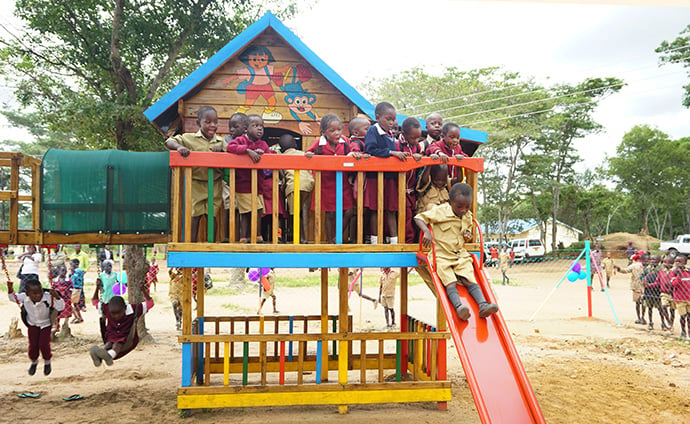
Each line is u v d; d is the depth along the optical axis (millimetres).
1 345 10609
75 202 6070
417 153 6273
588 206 49312
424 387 6520
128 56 11781
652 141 52750
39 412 6387
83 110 10375
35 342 6949
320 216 6344
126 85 11195
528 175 42531
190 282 6426
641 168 52500
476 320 5391
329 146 6488
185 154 5824
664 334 12258
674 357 9711
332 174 6426
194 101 7895
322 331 7418
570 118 41875
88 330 12383
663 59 36469
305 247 5992
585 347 10711
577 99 40156
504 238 43531
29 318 6934
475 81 37312
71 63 11500
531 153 42125
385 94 36031
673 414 6520
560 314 15523
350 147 6574
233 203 5922
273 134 8742
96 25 11219
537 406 4621
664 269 12586
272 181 6648
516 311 16156
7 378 8086
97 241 6160
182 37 11633
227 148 5895
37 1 10633
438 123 6945
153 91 11375
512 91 37844
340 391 6363
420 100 36031
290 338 6406
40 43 11102
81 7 10867
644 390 7570
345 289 6598
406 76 36594
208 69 7730
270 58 8055
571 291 22781
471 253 5906
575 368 8883
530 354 9992
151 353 10008
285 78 8055
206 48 12250
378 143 6168
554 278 29516
